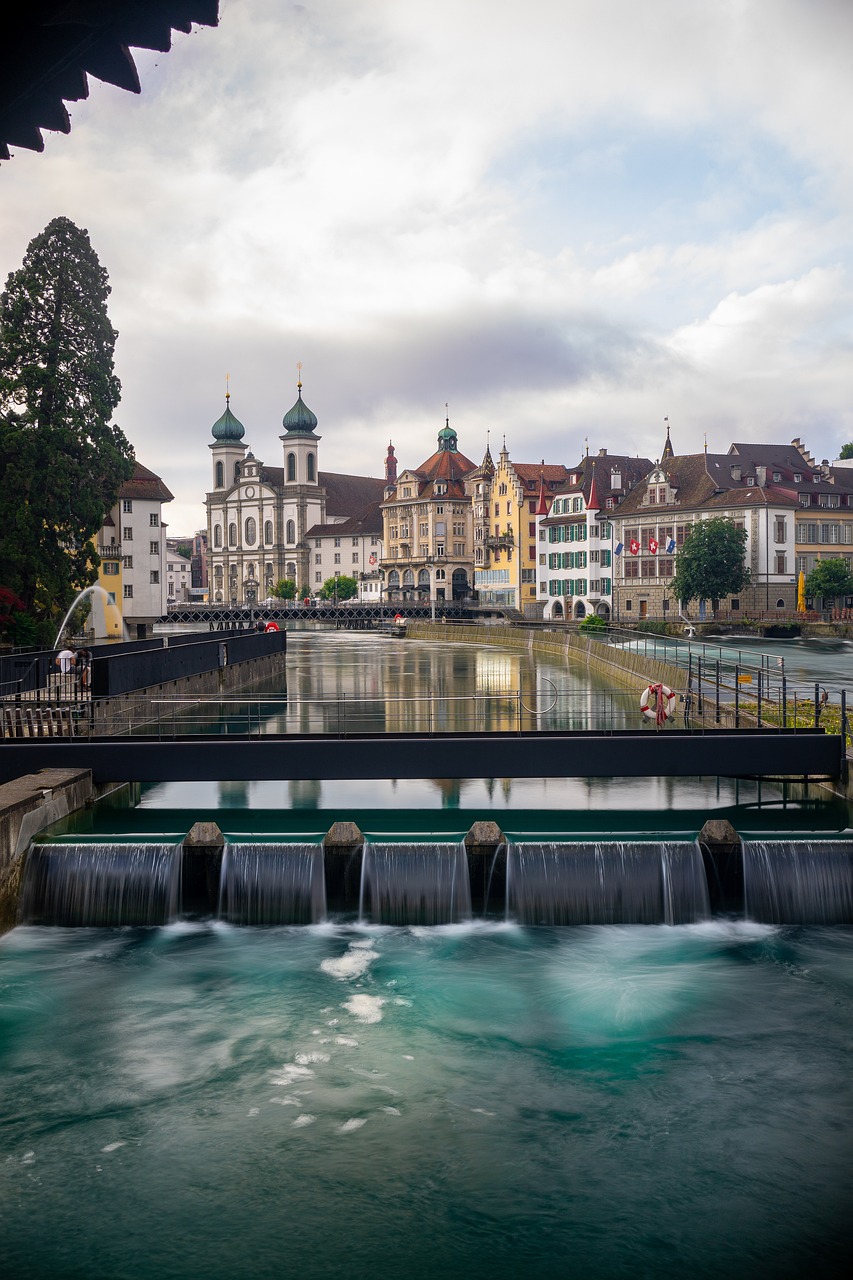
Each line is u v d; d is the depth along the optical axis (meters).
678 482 132.88
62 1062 16.88
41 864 22.98
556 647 91.00
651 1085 16.20
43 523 66.38
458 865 22.77
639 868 22.69
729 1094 15.93
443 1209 13.34
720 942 21.64
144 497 127.50
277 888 22.75
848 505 127.75
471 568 180.25
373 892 22.78
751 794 32.81
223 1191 13.72
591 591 142.88
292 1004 18.88
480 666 79.12
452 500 178.12
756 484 126.19
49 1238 12.85
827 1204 13.40
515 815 29.94
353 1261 12.41
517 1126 15.12
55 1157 14.44
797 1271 12.22
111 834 24.66
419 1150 14.58
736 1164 14.23
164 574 129.88
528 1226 13.02
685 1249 12.58
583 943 21.66
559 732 28.81
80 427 67.94
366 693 59.25
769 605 120.81
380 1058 17.03
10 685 40.41
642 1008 18.69
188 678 50.41
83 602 70.50
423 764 27.94
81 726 33.19
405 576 185.62
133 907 22.78
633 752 27.97
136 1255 12.53
